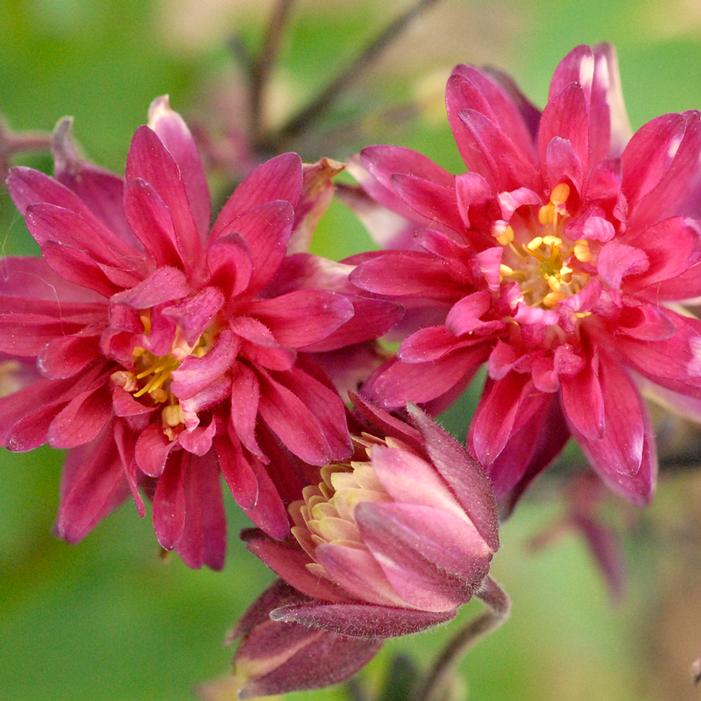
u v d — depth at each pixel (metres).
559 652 0.43
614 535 0.42
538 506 0.41
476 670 0.42
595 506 0.40
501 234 0.32
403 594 0.31
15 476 0.39
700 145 0.32
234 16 0.44
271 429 0.32
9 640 0.39
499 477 0.32
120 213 0.34
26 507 0.39
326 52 0.43
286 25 0.39
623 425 0.32
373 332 0.32
